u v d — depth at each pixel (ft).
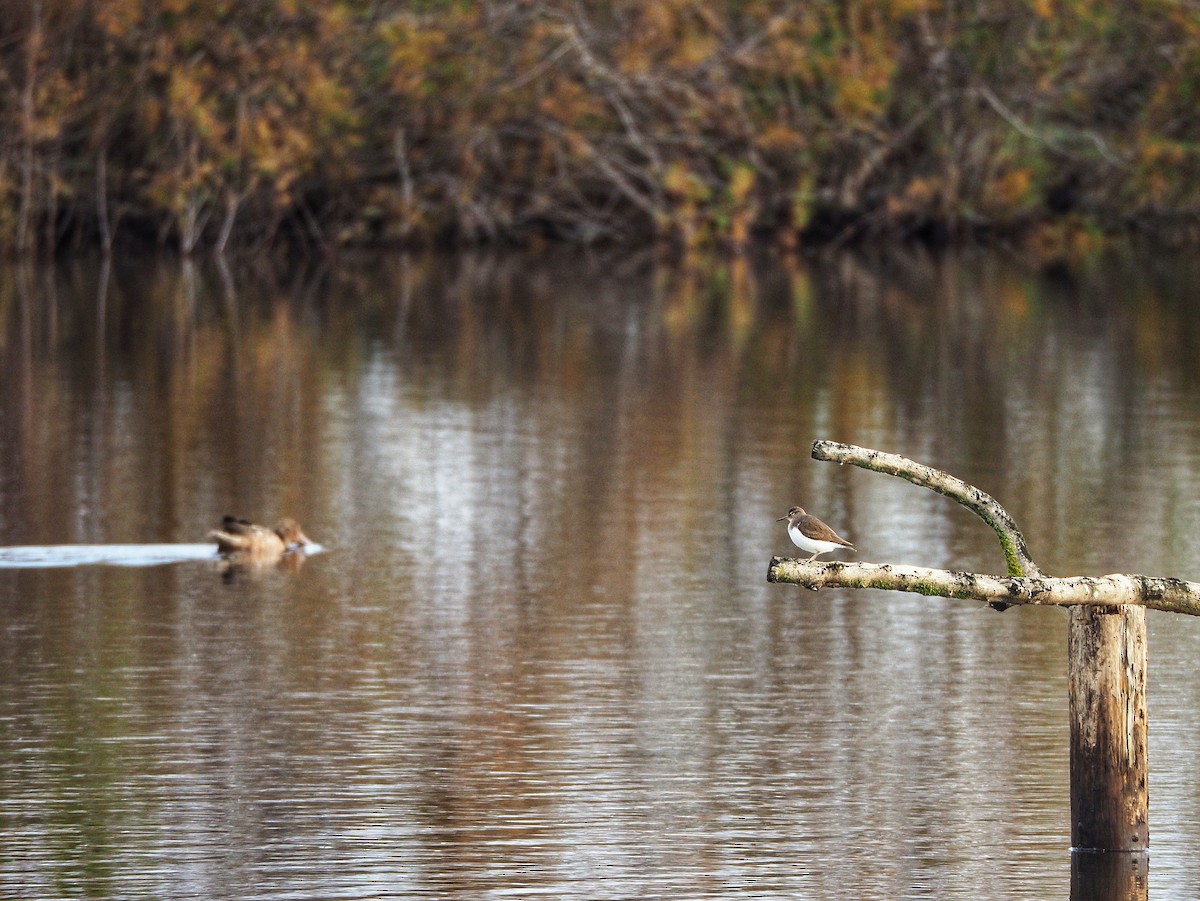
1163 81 639.76
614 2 607.37
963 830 128.98
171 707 155.84
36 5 543.39
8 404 311.06
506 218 625.00
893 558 208.23
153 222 619.26
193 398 319.68
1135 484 249.34
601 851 125.39
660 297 496.23
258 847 126.00
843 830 129.29
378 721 152.66
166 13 561.84
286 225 629.10
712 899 117.08
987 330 422.00
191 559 209.26
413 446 277.44
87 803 133.90
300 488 247.29
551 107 593.42
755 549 215.51
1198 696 159.74
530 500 240.94
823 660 172.35
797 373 354.54
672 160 625.00
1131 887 118.62
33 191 580.71
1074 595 116.16
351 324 429.79
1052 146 631.56
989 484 249.75
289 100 576.20
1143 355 377.91
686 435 287.28
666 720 153.38
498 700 158.51
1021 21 633.20
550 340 403.34
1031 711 156.56
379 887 119.14
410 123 607.78
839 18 631.15
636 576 203.00
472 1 593.42
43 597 191.62
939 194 649.61
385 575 202.59
